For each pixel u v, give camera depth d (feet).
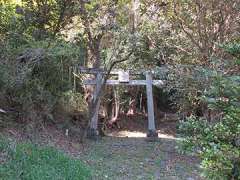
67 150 25.16
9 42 24.84
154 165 25.48
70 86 30.94
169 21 31.19
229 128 11.10
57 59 27.66
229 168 10.43
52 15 29.32
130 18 31.19
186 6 29.68
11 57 23.53
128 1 31.14
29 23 27.53
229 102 11.59
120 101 41.22
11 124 24.21
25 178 17.37
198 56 30.09
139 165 25.07
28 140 23.26
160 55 34.19
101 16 29.50
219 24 29.07
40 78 26.81
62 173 19.25
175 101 35.09
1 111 22.85
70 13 29.55
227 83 11.49
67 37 30.81
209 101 11.89
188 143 11.66
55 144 25.29
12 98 24.71
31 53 24.04
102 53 34.14
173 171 24.35
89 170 21.07
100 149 28.43
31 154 20.06
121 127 40.40
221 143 10.90
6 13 26.99
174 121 43.75
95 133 32.14
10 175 17.12
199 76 26.84
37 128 25.88
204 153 10.84
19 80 23.61
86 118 33.35
